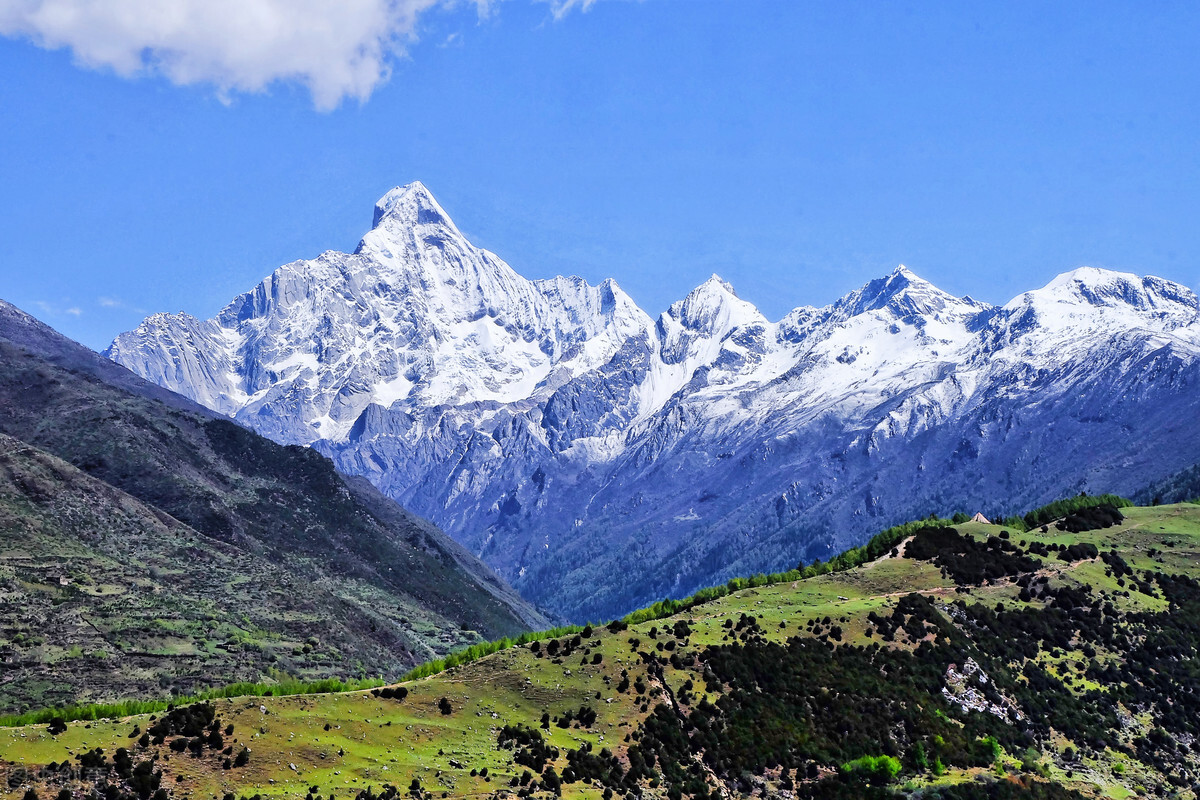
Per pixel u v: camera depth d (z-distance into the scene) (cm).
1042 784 13662
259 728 11438
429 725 12381
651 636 14962
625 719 13088
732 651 14812
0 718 11588
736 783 12769
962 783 13275
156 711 11969
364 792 10506
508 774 11412
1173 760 15212
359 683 14350
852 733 13962
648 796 11744
